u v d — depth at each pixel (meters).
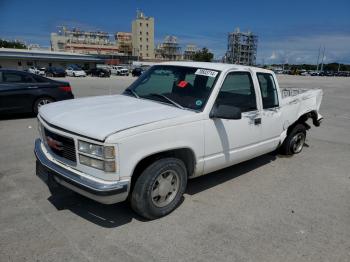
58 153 3.64
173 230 3.55
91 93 18.70
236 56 93.88
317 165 6.04
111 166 3.18
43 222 3.60
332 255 3.24
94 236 3.37
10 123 8.78
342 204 4.41
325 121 11.20
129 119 3.48
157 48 166.25
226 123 4.25
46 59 86.88
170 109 3.95
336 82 44.62
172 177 3.82
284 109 5.55
